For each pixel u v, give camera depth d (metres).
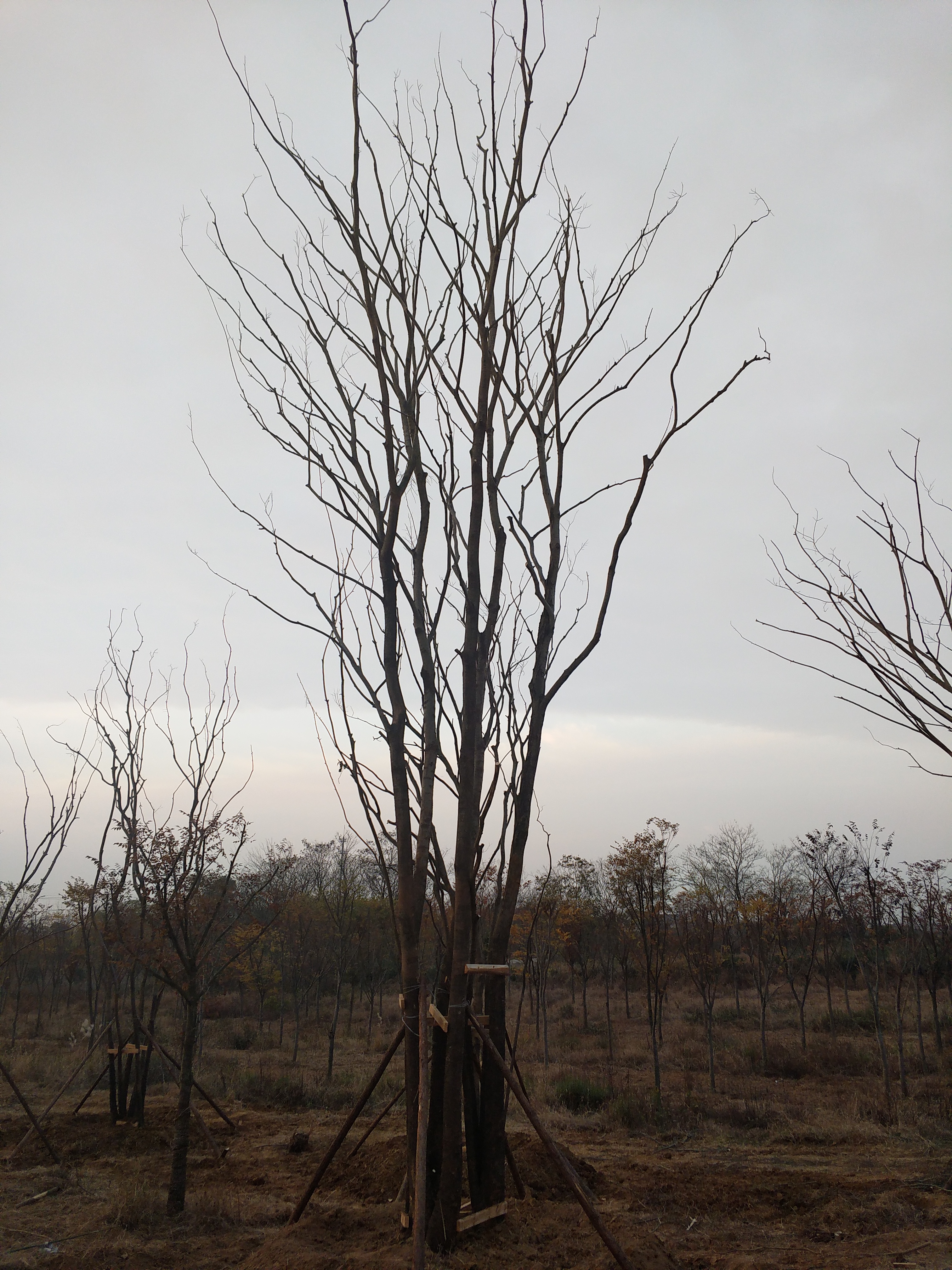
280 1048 16.80
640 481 4.83
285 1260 4.38
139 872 6.91
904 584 3.30
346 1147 8.03
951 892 14.36
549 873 6.26
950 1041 15.97
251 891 10.17
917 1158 7.86
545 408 5.21
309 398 5.18
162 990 9.06
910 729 3.19
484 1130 4.73
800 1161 7.88
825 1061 14.01
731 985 25.20
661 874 12.78
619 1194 6.39
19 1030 17.91
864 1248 5.21
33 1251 5.16
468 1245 4.38
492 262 4.84
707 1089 12.08
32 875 8.25
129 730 8.20
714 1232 5.61
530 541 5.22
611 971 23.81
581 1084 11.06
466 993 4.52
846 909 13.52
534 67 4.86
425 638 5.07
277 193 5.14
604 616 5.03
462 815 4.61
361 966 20.50
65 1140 8.24
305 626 5.14
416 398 5.12
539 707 5.02
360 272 4.99
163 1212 5.85
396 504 5.01
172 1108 9.73
